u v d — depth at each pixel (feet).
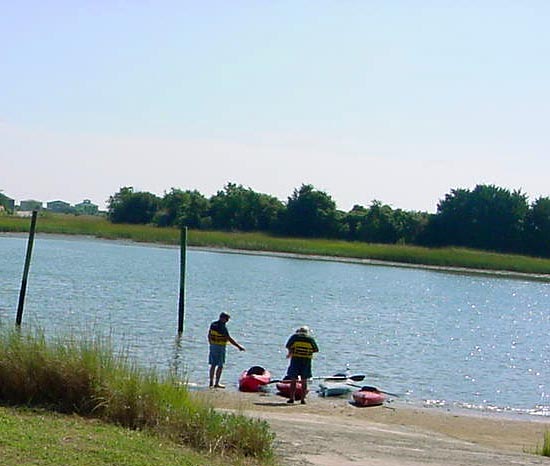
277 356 103.24
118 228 406.41
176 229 414.21
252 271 265.13
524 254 394.73
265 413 65.46
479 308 199.62
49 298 150.41
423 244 410.31
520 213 397.39
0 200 538.06
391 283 259.19
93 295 161.07
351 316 159.74
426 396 86.79
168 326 123.03
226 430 40.68
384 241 413.39
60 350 44.47
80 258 268.41
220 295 181.47
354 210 444.55
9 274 194.59
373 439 53.93
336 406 75.10
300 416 66.23
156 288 184.65
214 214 442.09
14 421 38.24
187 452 37.32
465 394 89.76
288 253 367.66
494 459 50.37
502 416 77.92
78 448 34.12
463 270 341.82
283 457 42.22
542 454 57.57
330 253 362.12
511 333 153.07
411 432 63.67
